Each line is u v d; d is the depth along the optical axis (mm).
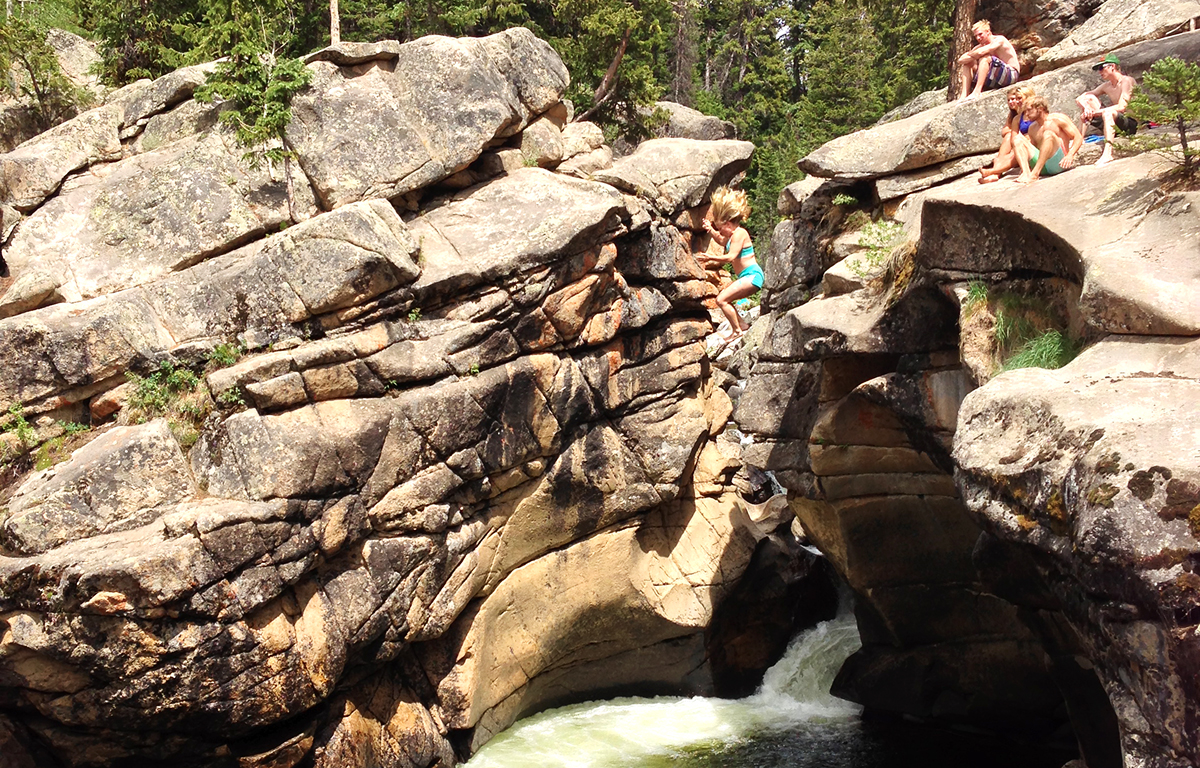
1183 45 13492
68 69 18562
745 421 16016
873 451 13734
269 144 13500
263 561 10719
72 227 12992
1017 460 7719
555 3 26859
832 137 42688
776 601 16859
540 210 13734
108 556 9930
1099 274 8422
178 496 10898
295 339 12125
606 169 15836
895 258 12633
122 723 10422
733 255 16578
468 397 12617
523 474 13734
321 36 23328
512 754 13930
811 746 14219
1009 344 10148
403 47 14164
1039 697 13672
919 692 14672
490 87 14219
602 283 13953
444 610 12781
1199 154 9156
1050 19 18438
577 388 14062
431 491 12328
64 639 9875
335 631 11477
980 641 14102
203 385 11797
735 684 16516
